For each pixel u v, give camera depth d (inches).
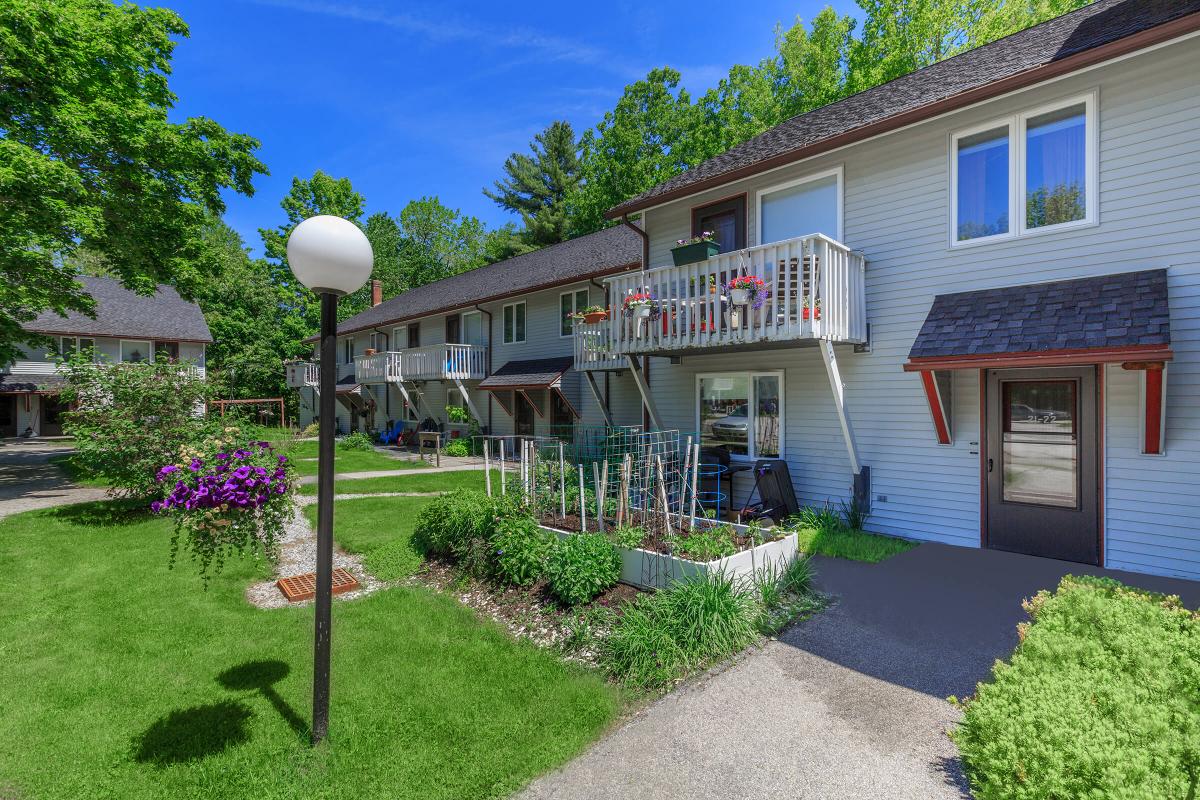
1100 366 240.8
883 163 305.7
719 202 382.0
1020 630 125.7
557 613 196.9
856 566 248.1
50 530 319.3
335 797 108.9
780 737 126.4
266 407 1403.8
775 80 1064.2
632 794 108.9
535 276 697.6
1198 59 218.1
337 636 181.6
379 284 1320.1
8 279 456.1
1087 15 282.0
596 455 489.1
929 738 124.3
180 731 130.3
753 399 370.3
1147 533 229.9
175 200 506.0
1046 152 254.7
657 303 342.3
